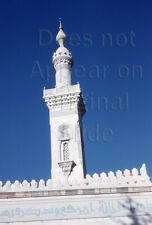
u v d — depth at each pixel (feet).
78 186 90.84
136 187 90.43
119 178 93.09
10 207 88.33
